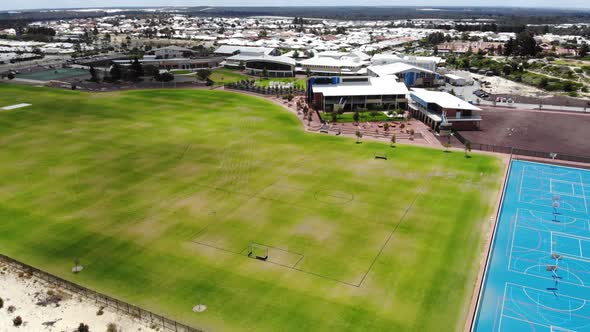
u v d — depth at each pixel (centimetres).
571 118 12862
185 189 7906
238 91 17612
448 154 9844
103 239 6231
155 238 6247
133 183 8188
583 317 4725
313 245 6025
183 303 4881
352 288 5112
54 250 5978
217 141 10744
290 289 5100
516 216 6975
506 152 9975
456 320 4594
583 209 7200
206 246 6022
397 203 7300
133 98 15888
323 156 9662
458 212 6975
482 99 15912
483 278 5294
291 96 15800
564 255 5875
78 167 8988
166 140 10781
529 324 4628
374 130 11981
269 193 7706
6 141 10681
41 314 4728
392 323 4547
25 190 7881
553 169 8950
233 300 4919
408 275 5356
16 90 17188
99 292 5088
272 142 10712
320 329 4466
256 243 6084
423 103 12875
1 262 5672
